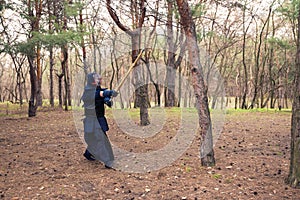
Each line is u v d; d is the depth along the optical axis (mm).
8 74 45000
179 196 4266
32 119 13945
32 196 4371
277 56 28328
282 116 14820
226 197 4195
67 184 4848
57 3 13922
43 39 12258
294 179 4559
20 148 7562
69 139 8695
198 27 18562
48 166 5898
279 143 7762
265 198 4145
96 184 4828
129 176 5199
